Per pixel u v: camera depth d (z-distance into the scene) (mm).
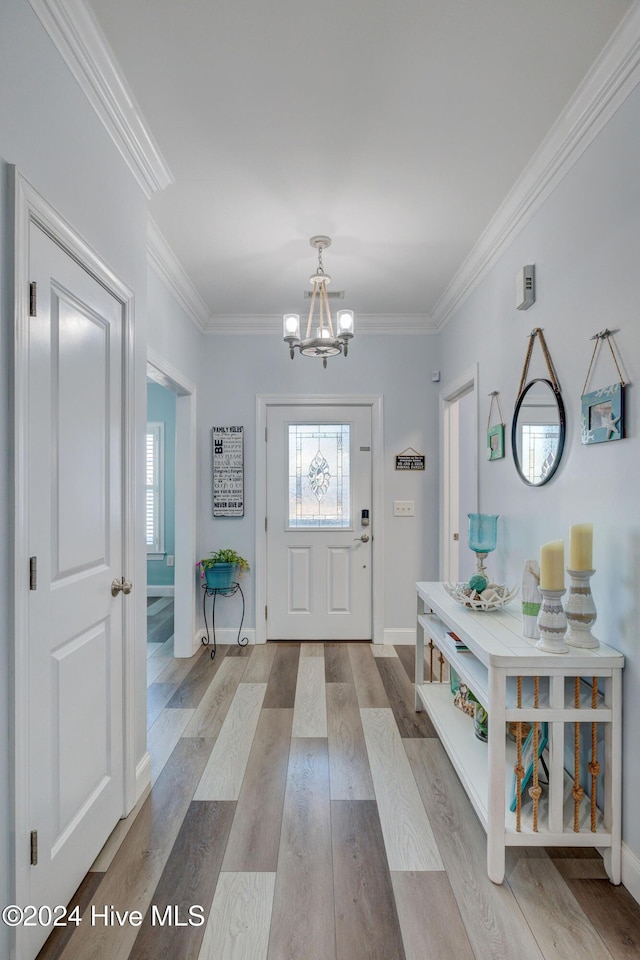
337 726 2645
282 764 2275
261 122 1910
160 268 2947
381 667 3525
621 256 1639
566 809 1731
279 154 2098
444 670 3412
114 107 1743
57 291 1441
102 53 1572
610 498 1694
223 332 4094
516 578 2490
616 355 1666
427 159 2133
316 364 4102
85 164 1611
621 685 1604
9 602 1206
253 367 4102
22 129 1262
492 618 2086
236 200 2432
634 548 1566
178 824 1867
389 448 4113
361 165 2176
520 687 1626
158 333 2955
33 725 1300
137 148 1959
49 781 1379
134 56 1614
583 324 1870
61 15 1386
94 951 1350
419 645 2855
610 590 1692
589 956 1354
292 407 4133
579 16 1482
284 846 1753
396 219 2615
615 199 1670
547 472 2129
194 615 3844
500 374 2730
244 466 4102
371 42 1574
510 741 2125
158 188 2221
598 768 1623
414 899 1531
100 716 1711
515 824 1649
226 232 2732
